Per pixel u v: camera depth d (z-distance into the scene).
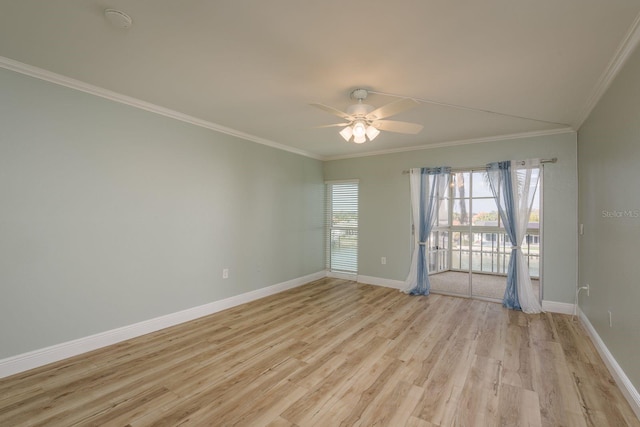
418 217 4.80
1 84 2.27
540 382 2.29
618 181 2.24
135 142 3.08
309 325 3.44
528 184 4.00
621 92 2.15
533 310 3.85
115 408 1.97
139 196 3.12
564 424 1.84
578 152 3.70
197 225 3.69
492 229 4.52
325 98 2.92
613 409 1.97
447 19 1.71
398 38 1.91
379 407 1.99
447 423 1.84
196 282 3.68
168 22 1.78
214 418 1.88
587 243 3.24
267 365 2.54
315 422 1.85
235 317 3.70
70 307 2.64
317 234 5.82
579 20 1.70
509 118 3.41
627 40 1.87
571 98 2.81
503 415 1.92
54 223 2.54
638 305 1.90
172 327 3.36
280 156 4.94
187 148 3.57
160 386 2.22
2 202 2.29
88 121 2.74
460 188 4.76
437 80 2.48
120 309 2.97
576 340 3.04
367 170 5.45
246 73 2.43
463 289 4.72
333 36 1.90
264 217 4.64
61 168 2.58
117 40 1.98
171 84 2.66
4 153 2.29
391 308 4.05
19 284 2.37
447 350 2.82
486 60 2.16
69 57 2.21
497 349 2.84
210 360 2.61
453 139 4.43
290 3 1.59
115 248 2.93
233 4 1.61
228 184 4.07
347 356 2.70
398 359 2.65
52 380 2.28
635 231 1.93
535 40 1.91
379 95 2.80
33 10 1.67
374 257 5.36
